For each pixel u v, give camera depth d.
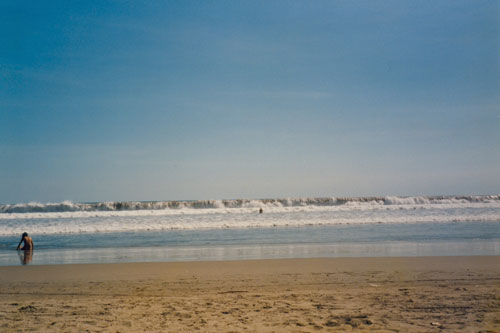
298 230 22.09
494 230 20.52
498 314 5.75
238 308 6.40
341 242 16.73
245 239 18.52
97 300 7.32
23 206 35.91
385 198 43.94
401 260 11.78
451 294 7.28
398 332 4.91
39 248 16.23
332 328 5.13
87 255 14.07
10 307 6.77
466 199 44.81
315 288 8.18
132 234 21.30
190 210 36.28
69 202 38.31
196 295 7.65
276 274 9.95
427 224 24.14
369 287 8.16
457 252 13.48
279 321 5.53
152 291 8.16
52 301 7.29
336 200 44.44
